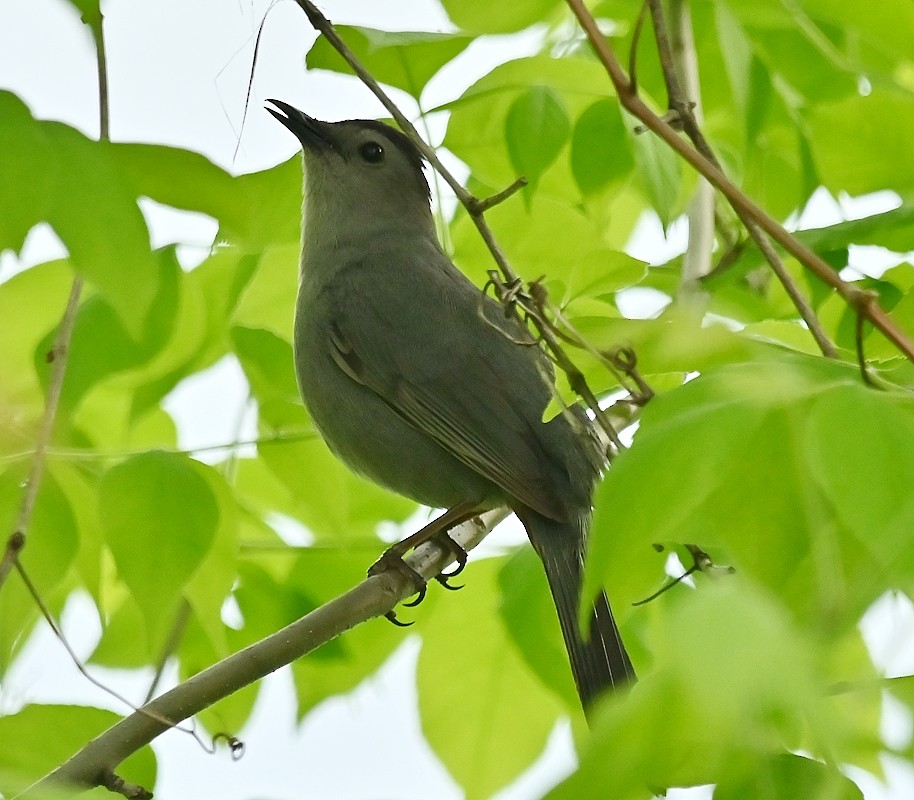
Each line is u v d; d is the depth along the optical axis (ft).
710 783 11.25
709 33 28.63
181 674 28.14
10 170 15.75
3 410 24.43
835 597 13.09
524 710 25.34
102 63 18.78
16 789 16.12
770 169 29.14
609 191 25.23
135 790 19.61
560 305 22.71
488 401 29.12
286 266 29.89
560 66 23.58
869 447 12.91
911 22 23.70
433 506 30.63
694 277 26.20
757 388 14.25
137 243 16.02
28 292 24.97
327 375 30.58
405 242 32.53
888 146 26.14
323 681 27.61
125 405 28.55
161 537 21.70
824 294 25.48
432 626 25.61
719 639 10.25
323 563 28.58
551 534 26.91
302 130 33.19
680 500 13.42
